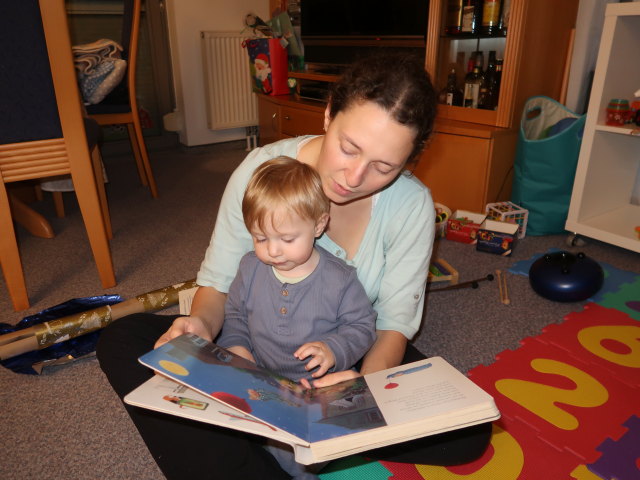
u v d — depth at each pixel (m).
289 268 0.89
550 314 1.64
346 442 0.61
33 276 1.86
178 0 3.44
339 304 0.92
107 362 0.88
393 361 0.89
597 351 1.44
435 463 0.87
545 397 1.25
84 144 1.58
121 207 2.62
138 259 2.02
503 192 2.39
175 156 3.71
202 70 3.67
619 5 1.84
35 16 1.38
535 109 2.31
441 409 0.63
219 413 0.63
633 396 1.26
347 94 0.75
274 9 3.51
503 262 2.03
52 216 2.46
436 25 2.37
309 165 0.92
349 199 0.84
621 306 1.69
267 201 0.83
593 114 2.00
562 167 2.16
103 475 1.03
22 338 1.36
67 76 1.48
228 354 0.78
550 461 1.06
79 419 1.18
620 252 2.12
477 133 2.22
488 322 1.59
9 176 1.50
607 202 2.27
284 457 0.86
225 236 1.02
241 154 3.79
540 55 2.24
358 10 2.74
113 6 3.28
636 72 2.06
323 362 0.81
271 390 0.70
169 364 0.68
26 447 1.09
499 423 1.16
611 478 1.02
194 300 1.04
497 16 2.24
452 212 2.41
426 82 0.76
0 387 1.29
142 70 3.62
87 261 1.99
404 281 0.95
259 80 3.35
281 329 0.91
